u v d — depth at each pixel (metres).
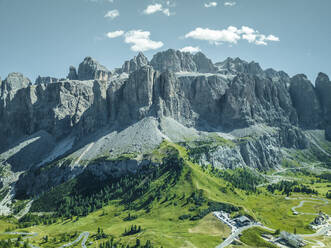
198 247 169.25
